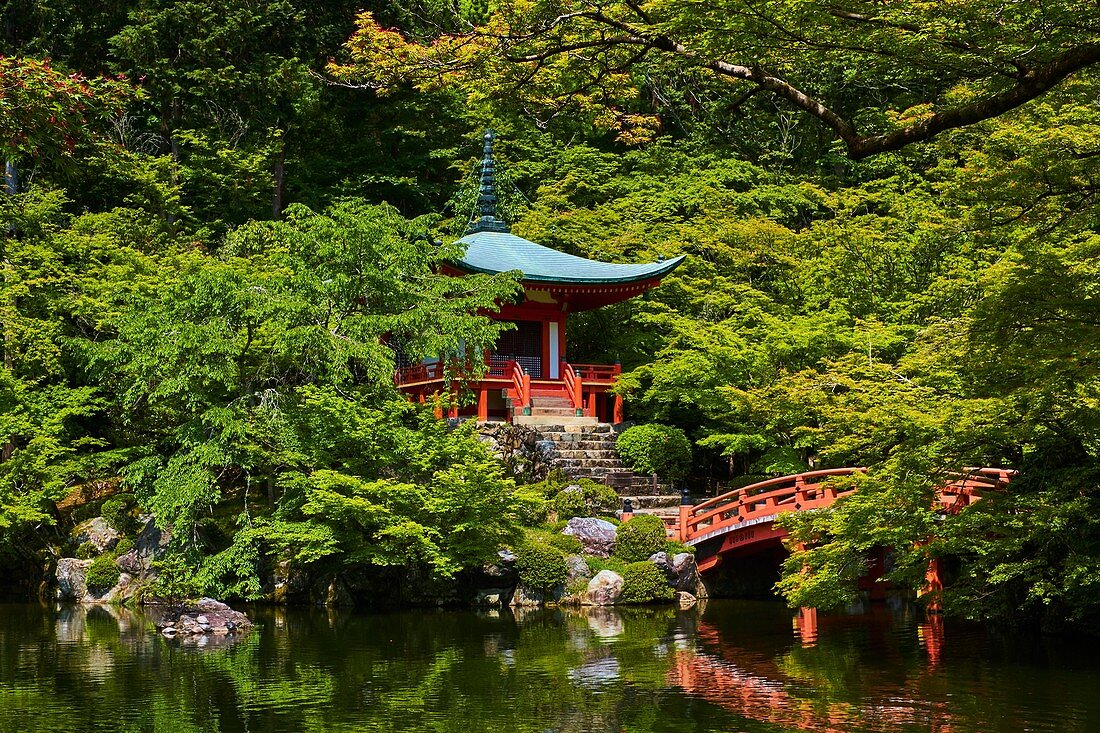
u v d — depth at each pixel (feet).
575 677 47.80
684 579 75.77
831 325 84.74
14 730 39.32
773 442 87.71
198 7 116.06
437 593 73.26
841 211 95.86
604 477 88.79
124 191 118.01
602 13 38.27
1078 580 49.57
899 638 58.13
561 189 120.26
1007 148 54.29
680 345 98.89
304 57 128.06
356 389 76.33
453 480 70.59
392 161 134.62
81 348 74.90
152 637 60.44
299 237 76.38
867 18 35.55
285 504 70.54
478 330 77.41
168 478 68.90
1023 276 43.29
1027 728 37.68
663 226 111.86
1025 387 45.39
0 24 124.67
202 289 70.23
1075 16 34.58
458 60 39.55
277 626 64.08
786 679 47.03
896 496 50.57
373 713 41.34
